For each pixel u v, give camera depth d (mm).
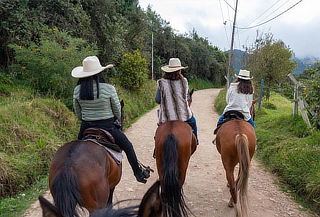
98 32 15695
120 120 3926
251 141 4664
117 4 17703
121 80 17312
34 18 11273
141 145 9297
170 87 4680
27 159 6109
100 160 3150
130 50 20766
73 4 13820
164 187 3818
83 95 3457
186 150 4184
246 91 5207
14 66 10305
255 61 19359
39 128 7406
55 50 9805
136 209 1723
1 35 10914
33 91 9641
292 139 8055
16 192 5414
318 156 6410
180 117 4691
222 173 6891
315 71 7504
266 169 7059
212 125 12859
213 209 5105
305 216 4922
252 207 5188
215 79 48156
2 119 6797
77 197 2684
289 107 17250
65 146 3230
